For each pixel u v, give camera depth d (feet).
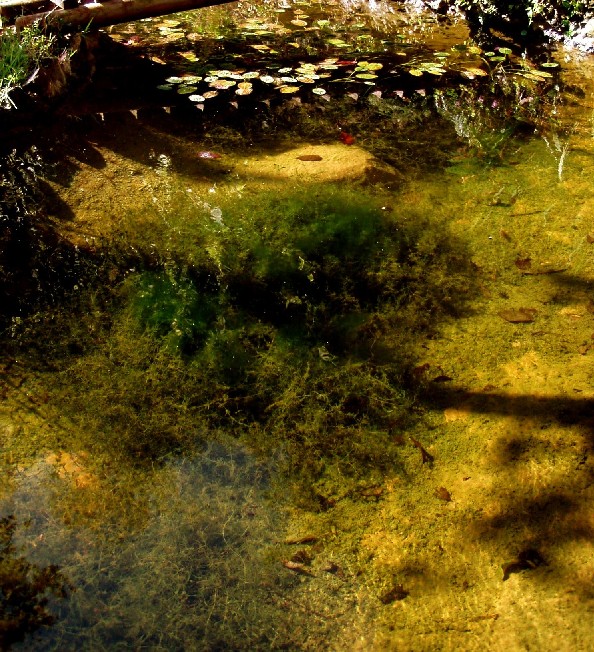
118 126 11.69
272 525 7.96
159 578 7.66
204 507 8.05
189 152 11.40
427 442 8.46
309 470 8.29
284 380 8.91
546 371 8.93
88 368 8.95
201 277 9.75
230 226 10.30
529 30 14.24
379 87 12.80
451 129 11.97
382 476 8.25
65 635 7.37
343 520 7.98
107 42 13.35
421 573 7.68
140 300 9.51
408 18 15.01
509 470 8.24
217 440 8.49
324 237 10.19
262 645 7.36
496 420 8.57
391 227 10.37
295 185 10.88
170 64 13.15
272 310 9.50
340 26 14.69
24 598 7.54
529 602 7.51
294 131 11.87
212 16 14.93
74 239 10.11
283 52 13.70
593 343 9.14
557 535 7.84
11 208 10.39
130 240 10.11
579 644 7.30
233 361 9.05
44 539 7.84
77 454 8.36
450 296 9.64
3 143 11.25
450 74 13.10
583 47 13.76
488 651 7.30
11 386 8.80
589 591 7.55
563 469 8.22
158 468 8.30
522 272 9.87
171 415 8.64
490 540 7.83
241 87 12.40
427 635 7.38
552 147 11.64
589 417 8.55
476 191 10.91
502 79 13.03
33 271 9.75
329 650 7.34
